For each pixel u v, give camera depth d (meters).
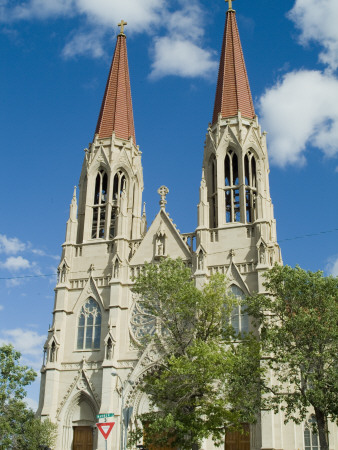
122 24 94.62
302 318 47.88
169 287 54.16
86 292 72.19
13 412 61.16
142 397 64.81
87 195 78.25
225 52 84.62
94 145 81.62
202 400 50.38
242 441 60.41
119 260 71.81
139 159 83.56
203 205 72.00
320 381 45.97
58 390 67.88
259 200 70.31
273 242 69.19
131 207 79.56
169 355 56.84
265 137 78.44
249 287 66.69
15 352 63.00
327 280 49.66
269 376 60.88
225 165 76.88
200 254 68.94
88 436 65.69
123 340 68.25
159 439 50.91
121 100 85.94
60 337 70.06
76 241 76.69
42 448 51.38
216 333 53.59
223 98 80.12
